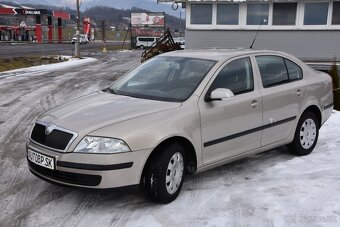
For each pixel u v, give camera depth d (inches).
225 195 182.1
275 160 229.9
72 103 191.0
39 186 191.5
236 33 569.3
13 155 241.1
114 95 197.3
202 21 573.6
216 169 214.5
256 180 199.9
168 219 160.1
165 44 665.0
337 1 536.1
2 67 838.5
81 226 154.6
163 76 204.5
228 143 193.8
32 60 1066.1
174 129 168.9
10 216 162.1
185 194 182.4
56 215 163.0
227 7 564.7
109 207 169.8
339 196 182.2
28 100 446.9
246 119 199.8
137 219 159.8
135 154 159.0
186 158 183.8
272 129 215.5
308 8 547.5
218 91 181.5
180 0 562.3
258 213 165.6
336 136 280.1
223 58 202.5
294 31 555.5
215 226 155.0
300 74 237.6
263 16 560.1
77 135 158.6
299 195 182.9
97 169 155.3
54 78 673.6
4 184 194.1
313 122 242.2
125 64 1051.9
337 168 217.9
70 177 158.9
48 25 2647.6
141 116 167.9
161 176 166.7
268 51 224.5
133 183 160.6
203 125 181.3
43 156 163.8
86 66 967.0
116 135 157.9
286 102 221.3
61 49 1775.3
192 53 219.8
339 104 405.7
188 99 181.9
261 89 209.6
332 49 548.7
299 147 234.4
